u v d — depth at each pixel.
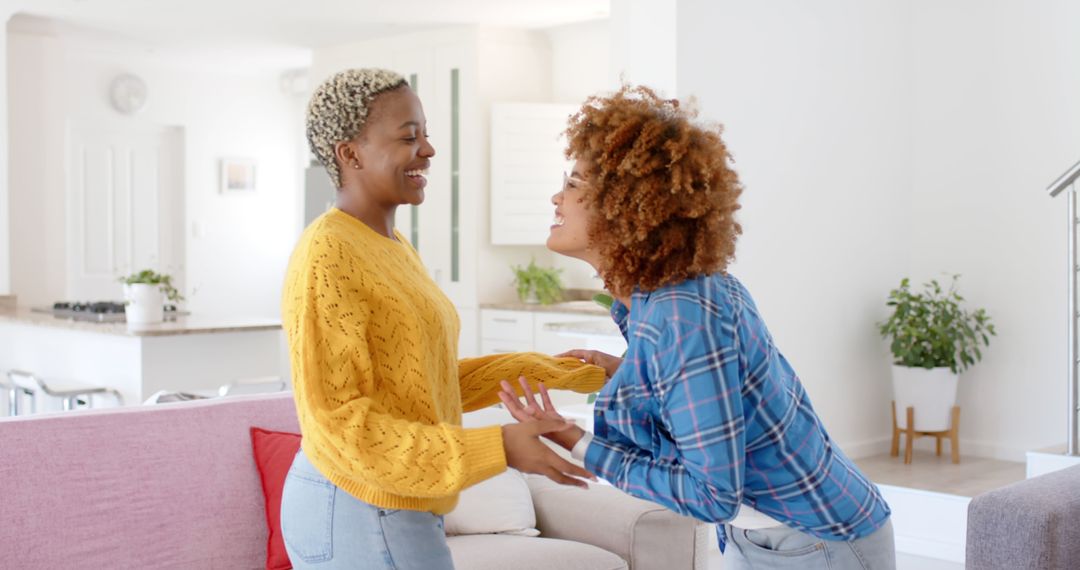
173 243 9.52
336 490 1.67
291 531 1.72
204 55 8.84
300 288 1.64
